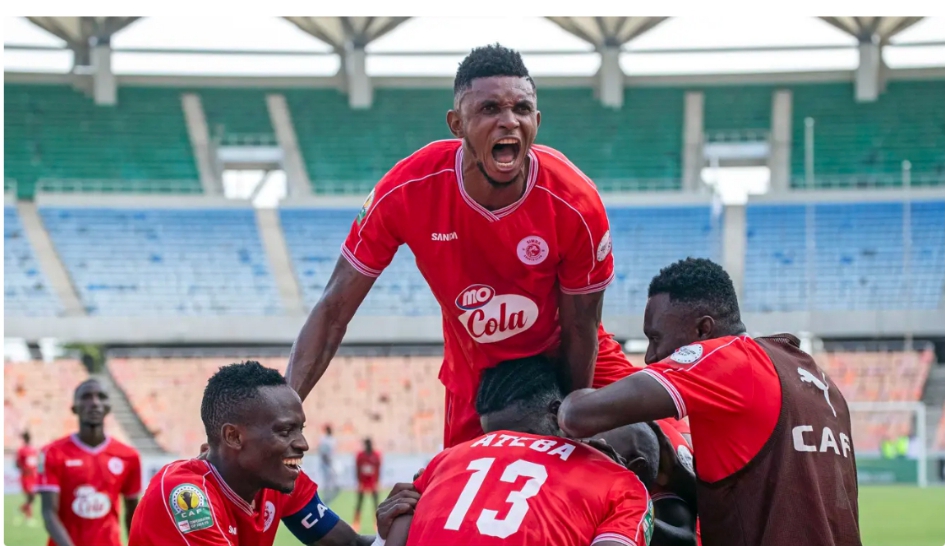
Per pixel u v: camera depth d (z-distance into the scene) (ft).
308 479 15.33
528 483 11.69
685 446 15.03
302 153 118.32
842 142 115.75
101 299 104.01
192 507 12.85
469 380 15.93
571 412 12.25
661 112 120.16
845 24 115.65
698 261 13.55
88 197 112.78
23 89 118.42
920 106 117.60
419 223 14.28
